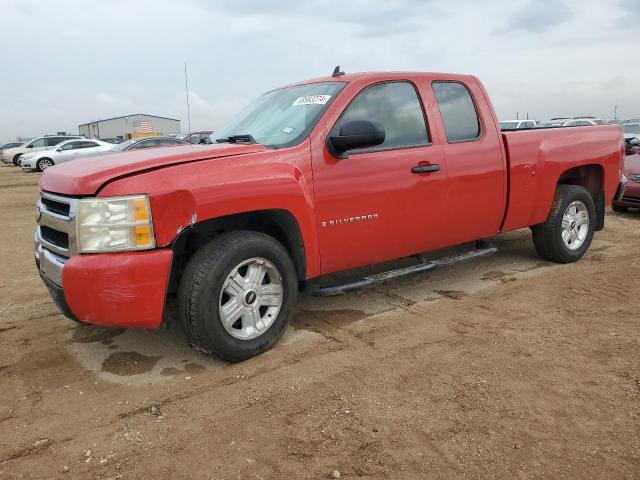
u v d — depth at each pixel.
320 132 3.81
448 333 3.91
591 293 4.68
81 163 3.56
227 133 4.50
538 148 5.19
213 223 3.49
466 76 4.87
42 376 3.40
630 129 20.34
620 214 9.17
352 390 3.10
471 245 6.46
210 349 3.37
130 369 3.48
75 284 3.04
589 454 2.46
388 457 2.47
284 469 2.41
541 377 3.18
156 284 3.08
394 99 4.29
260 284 3.54
